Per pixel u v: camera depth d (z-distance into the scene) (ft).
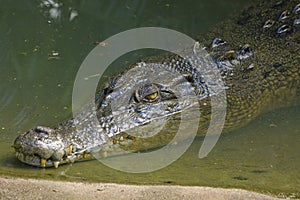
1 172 25.16
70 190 22.94
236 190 23.02
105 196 22.44
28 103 34.42
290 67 37.60
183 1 49.24
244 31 42.19
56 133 28.22
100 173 25.85
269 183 24.54
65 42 41.55
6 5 45.73
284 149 29.96
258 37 40.60
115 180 24.43
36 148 26.63
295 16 42.42
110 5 47.29
